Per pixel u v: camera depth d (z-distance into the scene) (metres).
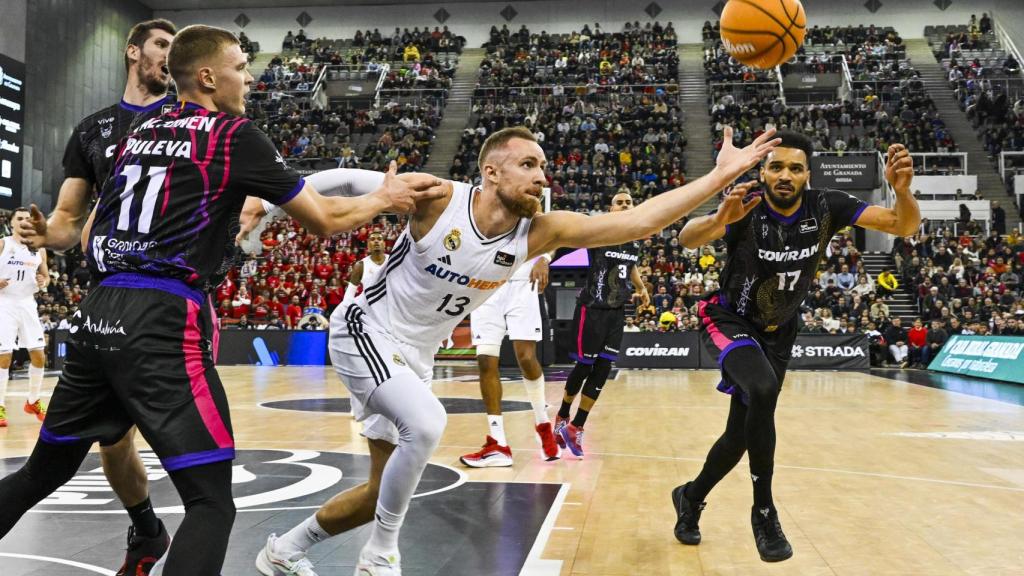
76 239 3.11
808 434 7.09
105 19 29.36
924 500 4.39
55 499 4.24
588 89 29.41
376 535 2.70
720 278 3.64
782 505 4.27
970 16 32.12
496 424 5.39
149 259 2.26
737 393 3.32
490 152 2.67
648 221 2.68
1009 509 4.18
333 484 4.68
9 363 7.44
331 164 26.36
